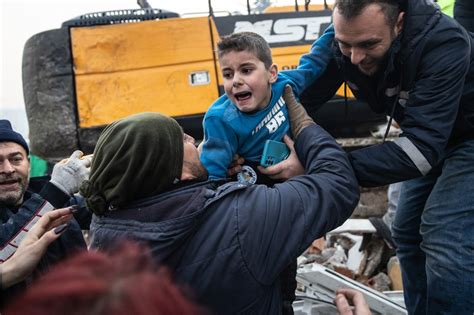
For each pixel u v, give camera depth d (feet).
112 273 2.92
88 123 21.35
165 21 21.52
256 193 5.95
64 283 2.76
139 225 5.52
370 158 7.27
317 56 8.93
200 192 5.81
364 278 19.58
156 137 5.62
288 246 5.75
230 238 5.64
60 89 21.33
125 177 5.55
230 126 7.71
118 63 21.40
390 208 16.14
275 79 7.99
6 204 9.14
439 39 7.46
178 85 21.50
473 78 8.35
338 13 7.38
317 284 10.87
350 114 21.61
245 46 7.65
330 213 6.07
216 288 5.60
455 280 8.18
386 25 7.32
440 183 8.81
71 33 21.34
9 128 9.25
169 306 2.89
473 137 8.71
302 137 7.34
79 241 8.93
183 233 5.51
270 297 6.10
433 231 8.64
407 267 10.09
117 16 22.39
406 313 10.77
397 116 8.66
